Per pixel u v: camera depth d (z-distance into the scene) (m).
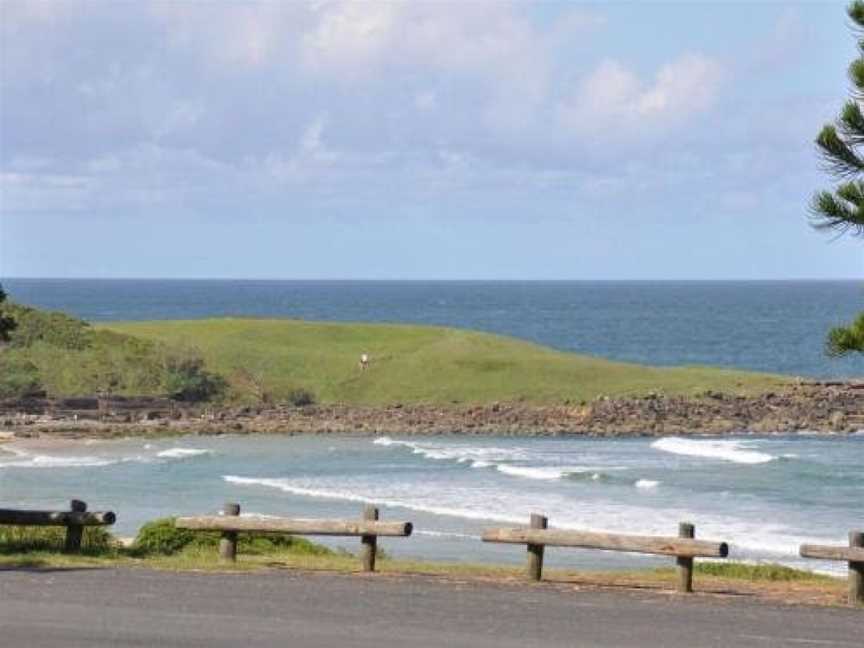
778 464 71.44
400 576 23.89
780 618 20.09
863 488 61.78
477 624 19.05
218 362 110.50
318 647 17.23
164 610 19.64
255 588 21.89
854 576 21.75
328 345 119.69
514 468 68.81
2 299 29.78
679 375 111.56
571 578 24.77
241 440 84.19
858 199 22.58
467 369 110.19
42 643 17.17
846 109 22.91
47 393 99.62
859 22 23.00
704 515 52.81
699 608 20.88
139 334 118.75
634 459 74.12
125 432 86.25
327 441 83.88
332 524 24.42
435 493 59.38
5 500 55.97
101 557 26.14
